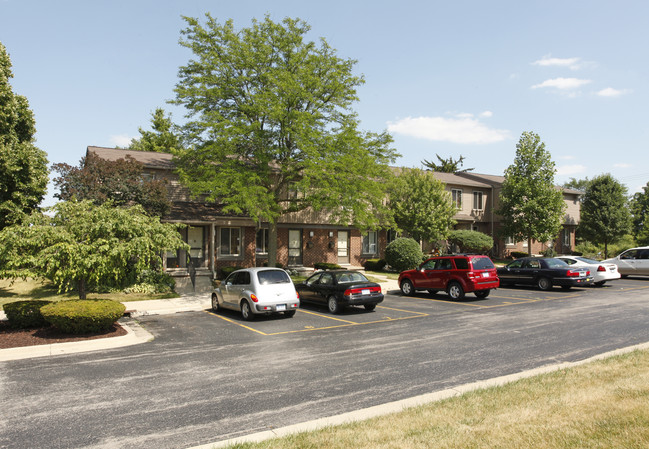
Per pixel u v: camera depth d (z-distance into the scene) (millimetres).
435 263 17219
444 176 36062
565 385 5930
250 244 24781
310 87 19250
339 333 10656
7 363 8141
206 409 5727
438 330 10781
